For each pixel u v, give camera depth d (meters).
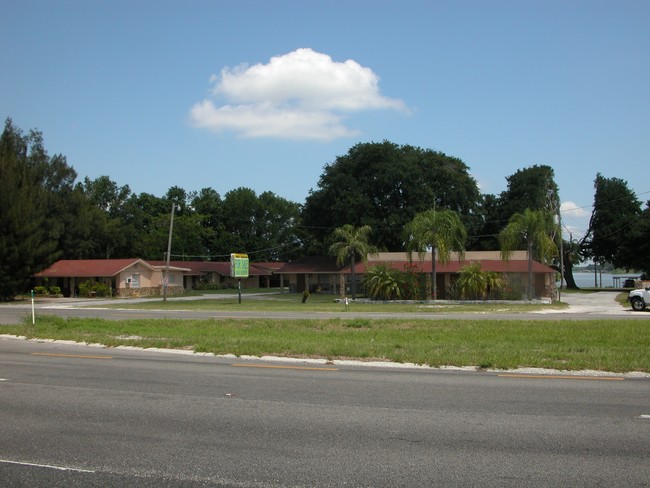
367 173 61.06
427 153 62.69
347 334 18.78
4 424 7.96
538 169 73.56
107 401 9.34
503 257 43.62
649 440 7.17
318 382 10.92
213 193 107.06
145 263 63.69
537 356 13.57
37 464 6.33
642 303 32.34
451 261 51.00
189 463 6.34
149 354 15.03
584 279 170.62
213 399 9.46
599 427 7.76
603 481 5.80
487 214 74.81
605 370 12.08
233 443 7.07
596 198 77.81
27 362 13.59
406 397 9.59
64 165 70.12
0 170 49.47
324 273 62.38
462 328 20.19
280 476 5.95
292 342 16.22
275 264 94.81
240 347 15.25
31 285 58.84
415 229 42.09
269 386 10.55
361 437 7.31
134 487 5.68
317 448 6.87
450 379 11.22
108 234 82.56
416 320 23.86
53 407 8.94
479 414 8.45
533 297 45.44
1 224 47.66
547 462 6.37
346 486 5.68
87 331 20.27
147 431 7.59
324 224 65.12
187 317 28.12
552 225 42.62
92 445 7.00
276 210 103.81
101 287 59.00
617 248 76.00
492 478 5.89
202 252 95.75
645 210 72.94
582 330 18.92
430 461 6.41
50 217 66.00
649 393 9.91
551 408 8.81
